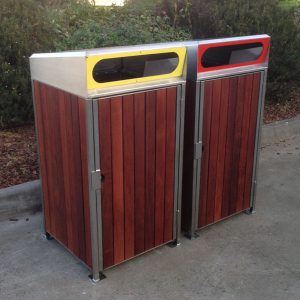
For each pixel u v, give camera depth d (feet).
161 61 8.97
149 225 9.29
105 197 8.34
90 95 7.54
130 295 8.46
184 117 9.21
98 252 8.61
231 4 16.90
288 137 16.93
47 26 14.29
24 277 8.92
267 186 13.03
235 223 11.02
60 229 9.57
